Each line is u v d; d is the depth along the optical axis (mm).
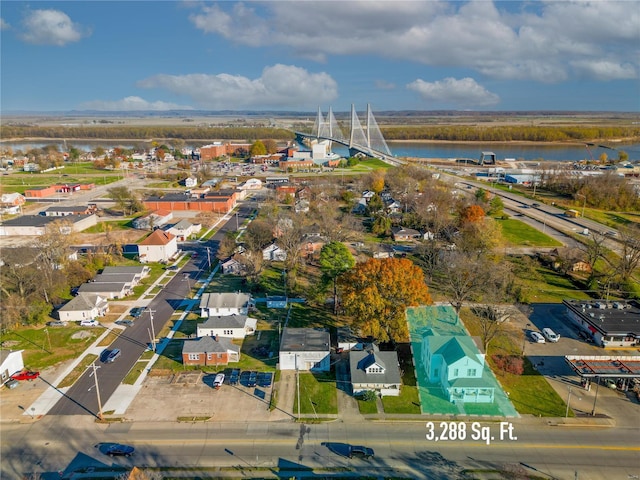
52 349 71875
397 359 64000
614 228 138000
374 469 48656
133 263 110688
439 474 47969
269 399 60156
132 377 64688
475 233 106562
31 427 54875
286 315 82938
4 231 134125
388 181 186625
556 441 52750
